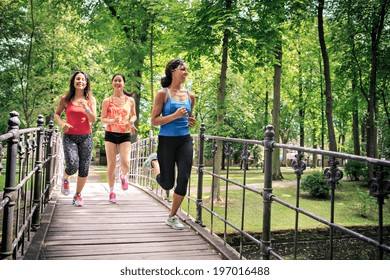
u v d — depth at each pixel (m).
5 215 2.42
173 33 10.89
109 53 12.91
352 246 8.80
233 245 7.93
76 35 15.16
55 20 10.91
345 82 17.95
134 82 13.18
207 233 3.99
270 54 10.46
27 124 10.79
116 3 12.49
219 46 11.27
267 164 2.96
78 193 5.23
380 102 17.95
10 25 9.91
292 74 21.45
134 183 9.12
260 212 9.96
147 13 11.30
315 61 21.34
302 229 8.81
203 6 9.95
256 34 9.61
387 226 9.71
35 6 12.05
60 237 3.75
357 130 19.11
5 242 2.41
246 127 24.75
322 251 8.41
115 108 5.17
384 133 18.66
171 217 4.33
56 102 11.57
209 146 23.45
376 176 1.84
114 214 4.88
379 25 13.82
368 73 16.45
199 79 22.58
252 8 10.01
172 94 3.81
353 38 14.92
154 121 3.72
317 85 22.12
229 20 9.22
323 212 10.72
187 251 3.50
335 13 14.38
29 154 3.33
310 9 13.60
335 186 2.15
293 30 14.33
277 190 14.42
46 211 4.68
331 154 2.14
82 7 13.55
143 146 8.66
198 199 4.49
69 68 17.09
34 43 10.64
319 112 24.20
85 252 3.33
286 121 26.41
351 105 18.22
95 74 17.67
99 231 4.03
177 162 3.92
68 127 4.35
